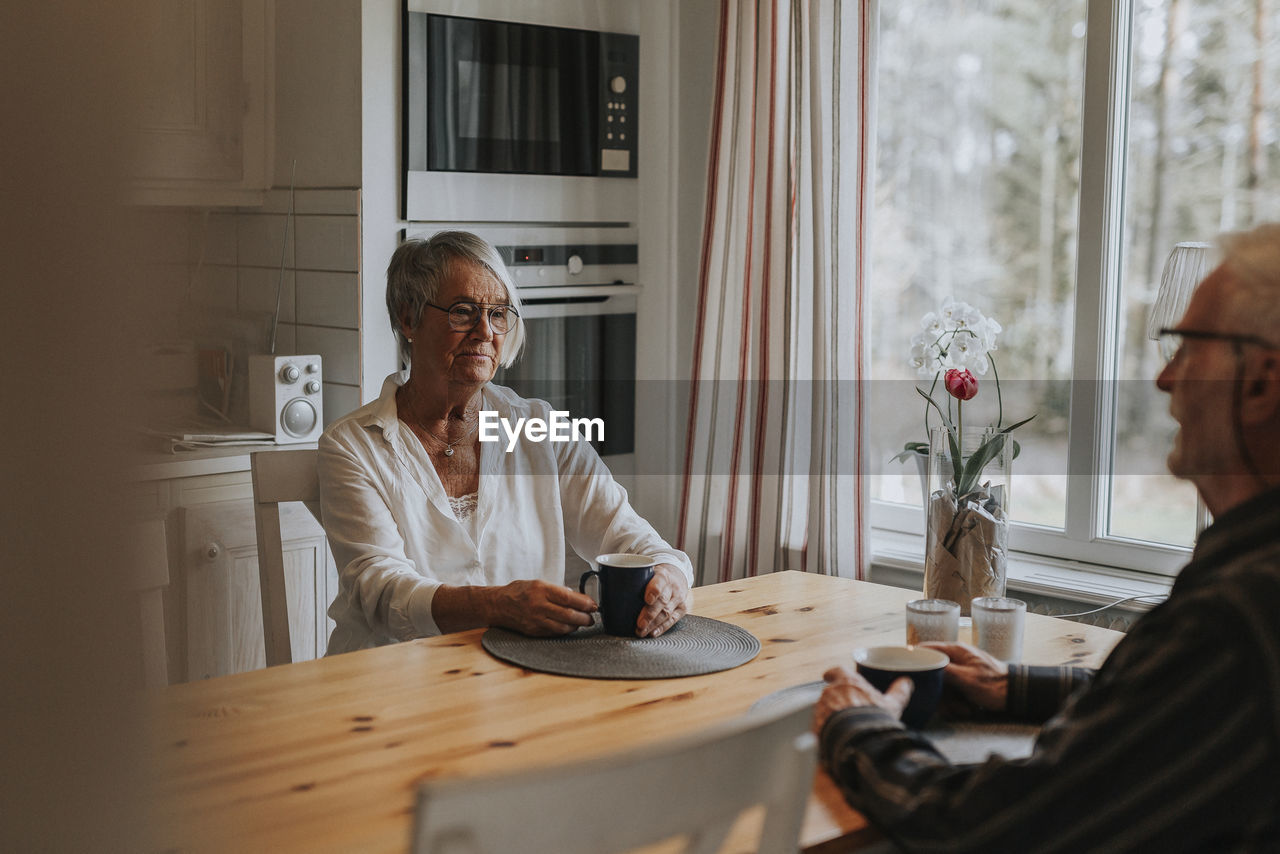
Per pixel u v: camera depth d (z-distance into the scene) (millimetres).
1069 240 2539
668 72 3084
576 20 2875
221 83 2617
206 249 2770
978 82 2666
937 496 1549
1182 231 2361
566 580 2971
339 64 2541
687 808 677
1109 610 2338
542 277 2863
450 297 1806
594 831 634
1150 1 2367
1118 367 2473
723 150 2770
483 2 2686
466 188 2695
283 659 1752
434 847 582
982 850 759
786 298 2684
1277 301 763
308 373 2514
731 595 1689
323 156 2611
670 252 3129
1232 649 680
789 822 751
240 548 2434
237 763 1002
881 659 1130
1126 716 712
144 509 149
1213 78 2295
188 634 2367
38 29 132
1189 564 788
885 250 2863
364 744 1060
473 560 1823
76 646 144
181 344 153
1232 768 678
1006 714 1138
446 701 1190
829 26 2572
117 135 138
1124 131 2426
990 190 2662
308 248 2656
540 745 1063
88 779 147
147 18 140
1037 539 2611
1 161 131
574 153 2898
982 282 2691
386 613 1595
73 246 136
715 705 1187
